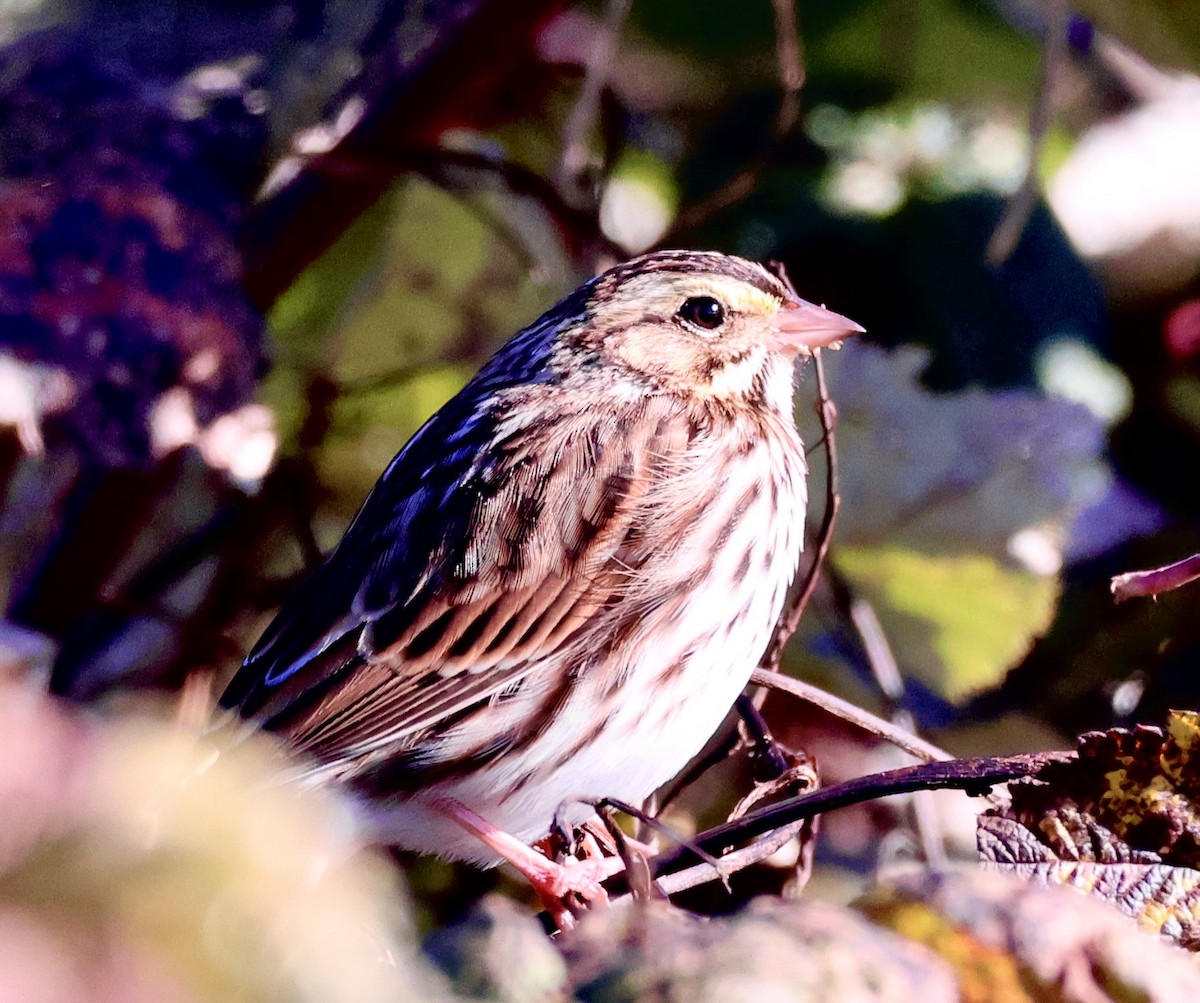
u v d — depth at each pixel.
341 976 1.49
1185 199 2.83
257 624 2.78
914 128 2.81
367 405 2.78
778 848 2.69
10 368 2.74
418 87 2.76
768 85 2.81
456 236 2.78
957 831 2.77
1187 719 2.67
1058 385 2.80
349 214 2.76
